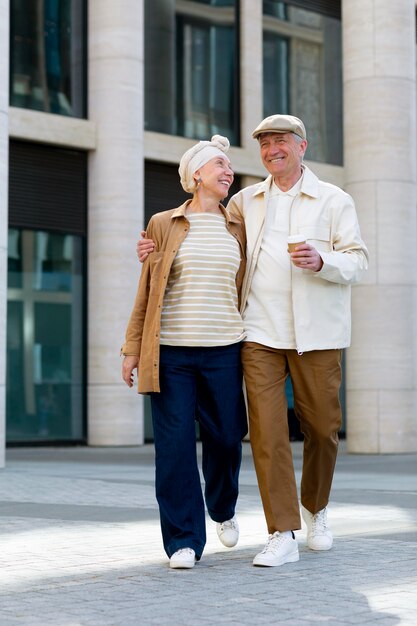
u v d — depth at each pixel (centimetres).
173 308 565
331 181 2178
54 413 1902
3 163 1266
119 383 1888
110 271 1883
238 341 566
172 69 2023
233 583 492
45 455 1659
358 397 1719
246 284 580
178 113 2027
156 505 855
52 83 1892
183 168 577
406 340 1712
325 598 452
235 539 601
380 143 1711
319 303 573
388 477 1173
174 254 562
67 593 472
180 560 532
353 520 736
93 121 1897
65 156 1888
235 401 568
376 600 446
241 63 2100
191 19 2053
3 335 1278
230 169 579
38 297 1883
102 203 1889
